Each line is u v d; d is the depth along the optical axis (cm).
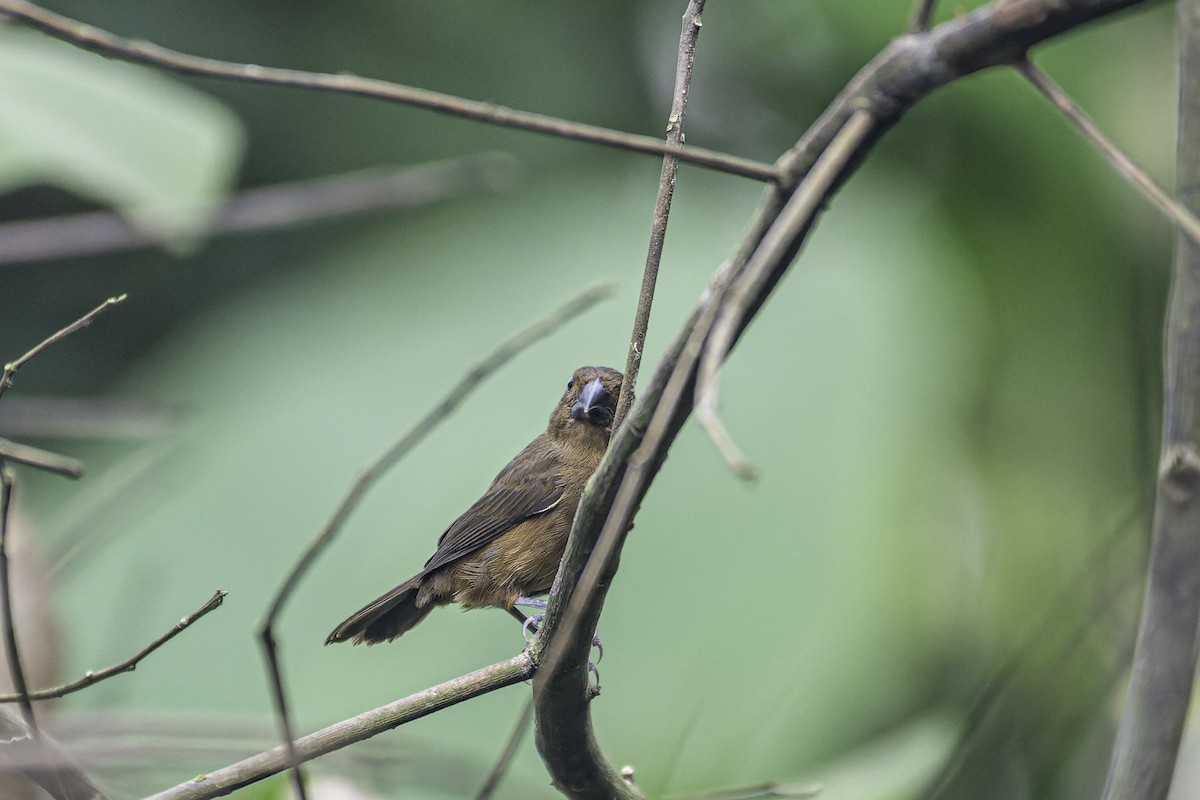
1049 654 789
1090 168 1340
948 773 773
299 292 1399
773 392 1118
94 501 930
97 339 1448
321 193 758
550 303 1244
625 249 1280
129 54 396
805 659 968
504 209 1400
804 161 411
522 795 797
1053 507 1283
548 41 1547
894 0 1442
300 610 1080
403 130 1516
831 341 1141
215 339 1371
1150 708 511
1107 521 1237
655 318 1192
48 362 1428
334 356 1282
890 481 1066
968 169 1398
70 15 1452
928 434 1140
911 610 1036
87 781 556
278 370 1291
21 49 898
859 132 390
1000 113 1365
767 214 412
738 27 1564
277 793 741
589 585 403
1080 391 1341
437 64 1541
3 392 534
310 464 1173
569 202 1395
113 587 1075
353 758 569
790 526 1039
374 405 1205
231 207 738
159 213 730
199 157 839
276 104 1500
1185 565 508
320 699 1014
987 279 1388
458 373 1212
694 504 1055
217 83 1488
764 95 1566
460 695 554
